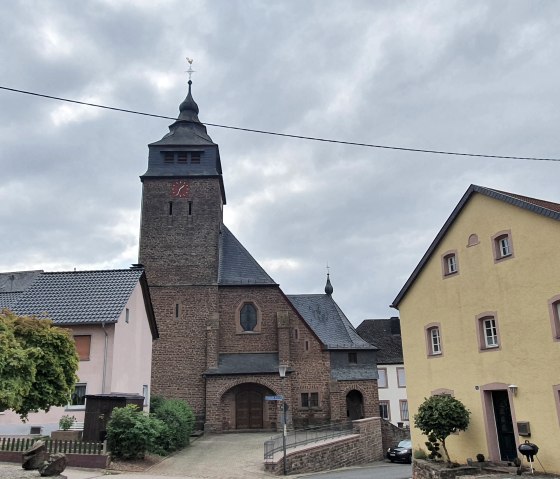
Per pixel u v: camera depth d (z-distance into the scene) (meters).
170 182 40.03
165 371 35.66
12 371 12.66
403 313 21.97
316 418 36.03
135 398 21.28
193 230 38.94
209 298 37.19
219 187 40.28
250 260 39.72
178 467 20.30
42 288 26.41
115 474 16.84
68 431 20.03
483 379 17.52
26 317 15.80
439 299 19.91
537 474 14.99
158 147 40.91
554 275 15.27
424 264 20.80
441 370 19.50
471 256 18.55
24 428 21.80
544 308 15.54
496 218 17.59
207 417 33.78
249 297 37.72
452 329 19.12
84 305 24.61
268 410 34.66
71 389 15.89
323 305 44.50
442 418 17.34
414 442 20.58
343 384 37.22
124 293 25.48
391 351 50.62
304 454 22.98
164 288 37.44
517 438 16.05
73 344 16.12
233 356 36.41
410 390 21.12
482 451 17.31
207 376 34.66
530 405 15.71
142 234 38.84
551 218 15.39
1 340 12.62
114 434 18.98
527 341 16.02
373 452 31.31
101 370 22.94
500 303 17.14
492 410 17.34
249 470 20.31
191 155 40.97
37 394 14.76
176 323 36.62
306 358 37.12
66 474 16.12
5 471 14.13
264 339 36.94
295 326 37.66
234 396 35.16
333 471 24.09
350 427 33.47
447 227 19.62
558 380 14.89
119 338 24.28
